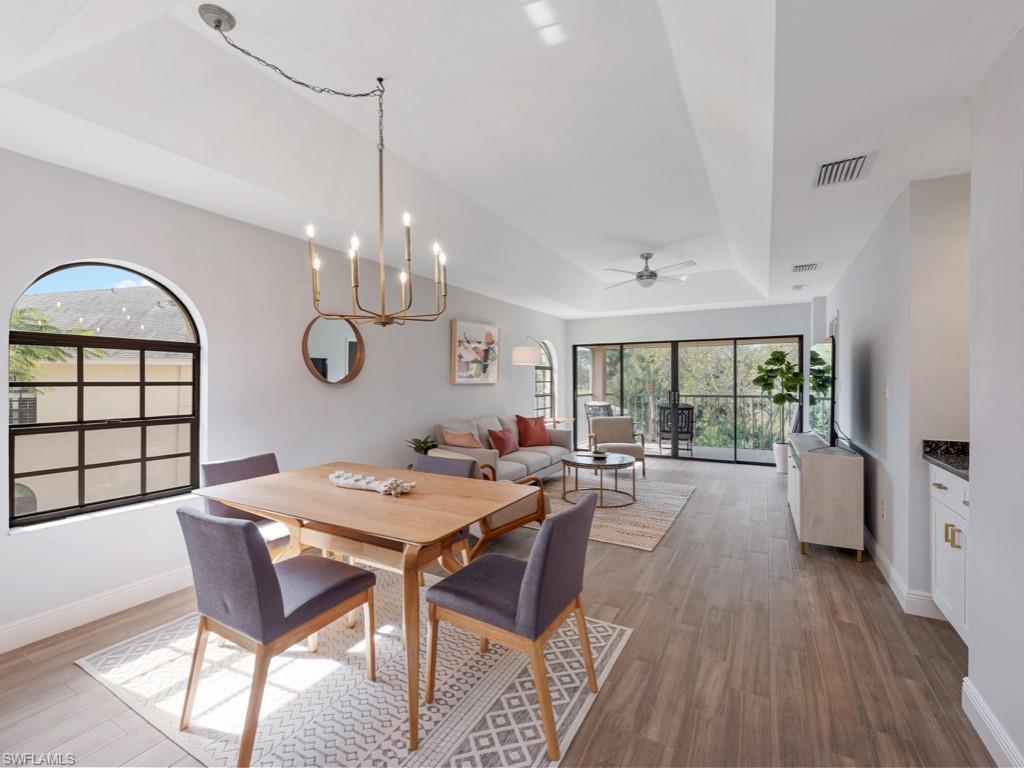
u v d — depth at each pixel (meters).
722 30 1.62
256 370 3.33
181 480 3.05
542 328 7.57
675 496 5.13
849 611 2.63
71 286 2.58
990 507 1.65
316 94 2.38
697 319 7.43
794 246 3.66
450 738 1.72
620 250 5.18
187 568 2.93
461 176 3.31
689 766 1.58
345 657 2.24
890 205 2.85
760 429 7.08
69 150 2.25
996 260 1.58
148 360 2.89
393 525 1.88
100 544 2.56
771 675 2.06
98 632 2.41
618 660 2.18
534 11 1.82
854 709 1.85
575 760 1.61
